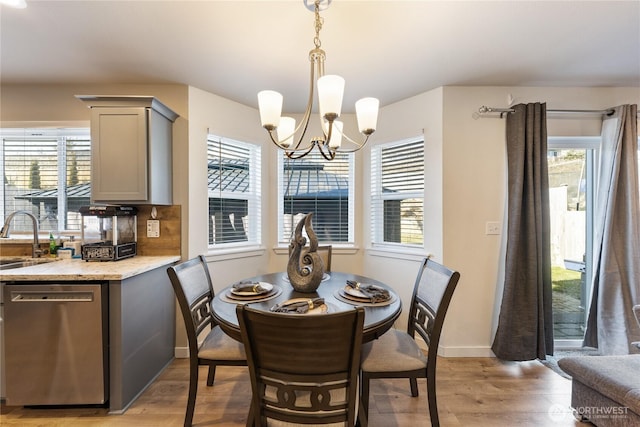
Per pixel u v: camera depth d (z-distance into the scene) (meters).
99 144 2.07
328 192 3.08
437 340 1.45
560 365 1.75
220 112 2.64
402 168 2.76
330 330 0.96
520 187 2.24
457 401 1.84
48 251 2.33
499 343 2.27
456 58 2.03
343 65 2.11
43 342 1.66
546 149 2.26
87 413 1.71
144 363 1.95
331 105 1.19
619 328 2.22
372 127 1.35
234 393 1.92
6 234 2.13
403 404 1.81
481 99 2.42
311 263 1.71
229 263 2.70
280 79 2.33
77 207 2.50
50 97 2.40
